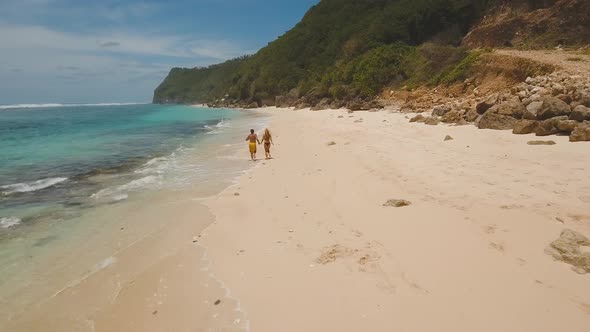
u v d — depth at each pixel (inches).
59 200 398.3
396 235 240.5
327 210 310.0
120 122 1876.2
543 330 142.8
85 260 247.4
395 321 154.9
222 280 207.3
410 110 1240.2
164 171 554.6
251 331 158.9
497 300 163.0
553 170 353.7
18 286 215.3
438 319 153.6
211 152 746.2
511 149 466.6
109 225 315.6
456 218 257.3
